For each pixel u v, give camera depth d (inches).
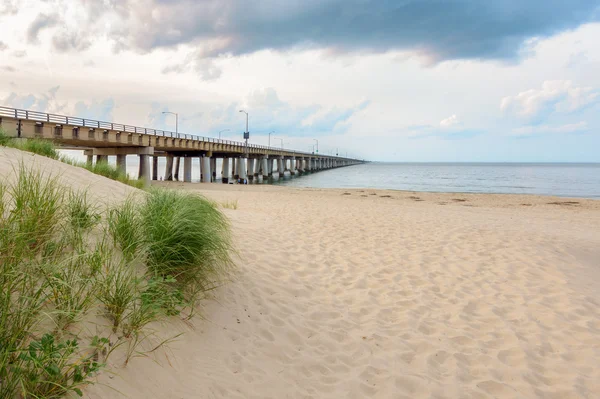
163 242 166.9
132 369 109.1
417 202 980.6
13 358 84.7
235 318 170.1
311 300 211.5
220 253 197.9
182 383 116.1
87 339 106.5
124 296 125.5
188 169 2463.1
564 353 165.5
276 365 143.1
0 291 91.3
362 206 700.0
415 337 176.4
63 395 86.7
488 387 139.9
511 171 4709.6
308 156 4852.4
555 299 227.5
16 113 1071.0
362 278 255.0
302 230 396.5
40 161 324.2
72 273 118.8
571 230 507.2
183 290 165.5
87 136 1320.1
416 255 315.3
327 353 157.9
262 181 2721.5
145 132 1652.3
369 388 135.4
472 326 190.7
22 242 110.5
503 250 335.3
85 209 168.7
